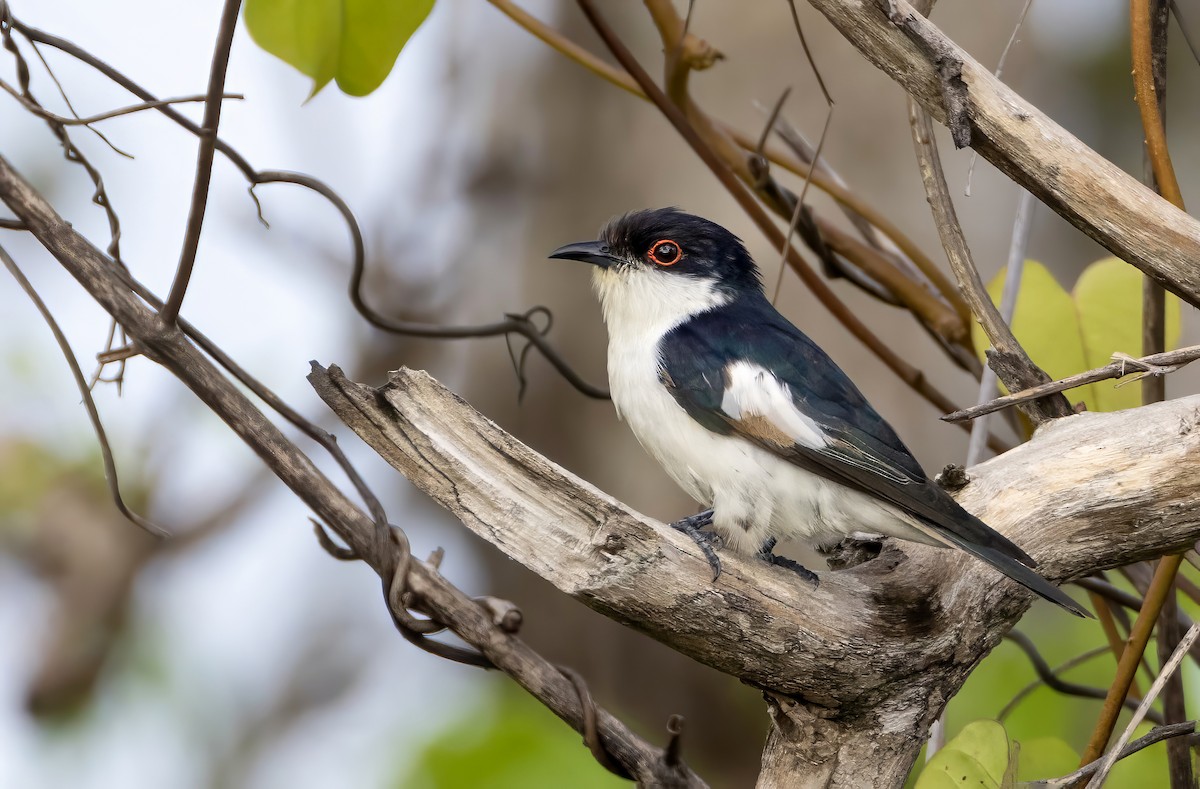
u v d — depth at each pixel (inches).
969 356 362.9
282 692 541.0
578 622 593.6
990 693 458.9
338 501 260.5
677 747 259.4
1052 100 633.0
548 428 599.8
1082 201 249.1
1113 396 331.9
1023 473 284.4
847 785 264.8
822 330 536.7
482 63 588.4
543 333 355.9
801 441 319.6
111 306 247.0
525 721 418.9
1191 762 301.7
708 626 251.8
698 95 556.1
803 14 546.9
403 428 244.8
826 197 514.6
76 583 542.0
